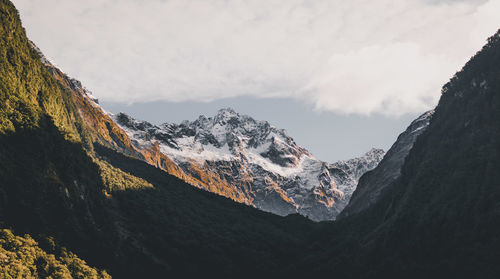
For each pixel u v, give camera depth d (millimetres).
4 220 158125
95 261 185500
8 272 134125
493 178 190250
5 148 177000
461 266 172250
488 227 175125
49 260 155500
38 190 179000
